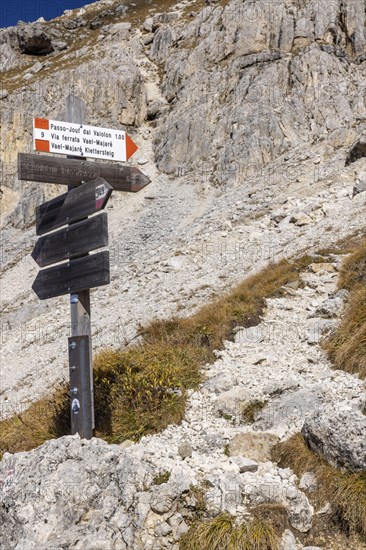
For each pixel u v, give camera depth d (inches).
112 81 2374.5
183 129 2060.8
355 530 234.1
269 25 2234.3
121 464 257.0
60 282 315.3
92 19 3378.4
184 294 777.6
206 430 318.7
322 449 266.5
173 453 287.4
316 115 1883.6
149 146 2206.0
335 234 852.6
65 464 257.9
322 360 411.2
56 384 527.8
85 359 298.5
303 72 2011.6
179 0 3299.7
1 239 1883.6
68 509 239.6
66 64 2743.6
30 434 351.9
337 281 603.2
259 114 1931.6
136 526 235.6
